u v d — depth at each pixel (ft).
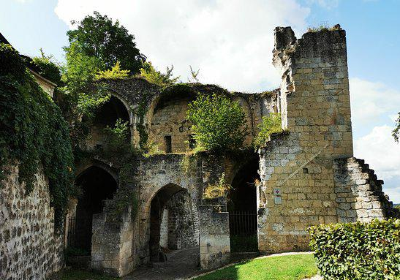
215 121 63.77
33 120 34.14
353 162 51.29
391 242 27.78
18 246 29.58
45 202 40.34
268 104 80.23
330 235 33.37
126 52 116.57
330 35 56.85
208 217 53.01
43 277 38.52
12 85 28.22
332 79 55.77
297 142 54.49
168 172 64.64
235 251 54.65
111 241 53.67
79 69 76.02
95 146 83.35
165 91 78.79
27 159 31.81
